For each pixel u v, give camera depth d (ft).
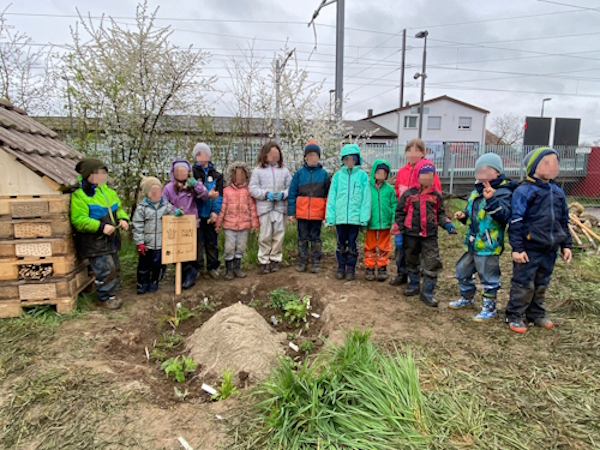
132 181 21.75
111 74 21.30
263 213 17.19
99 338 11.37
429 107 118.42
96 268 13.39
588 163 65.62
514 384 8.82
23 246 12.20
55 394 8.65
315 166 17.16
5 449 7.20
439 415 7.68
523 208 11.07
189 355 11.38
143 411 8.16
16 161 11.88
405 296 14.75
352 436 7.09
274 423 7.30
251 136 27.40
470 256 12.80
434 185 14.73
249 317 11.80
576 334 11.19
